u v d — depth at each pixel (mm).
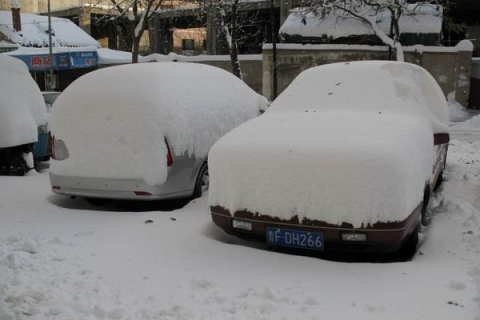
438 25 22531
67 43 33188
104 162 6027
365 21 22672
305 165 4348
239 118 7129
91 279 4203
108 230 5426
